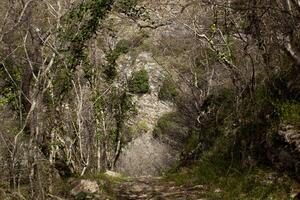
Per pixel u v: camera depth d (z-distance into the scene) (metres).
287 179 10.60
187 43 27.52
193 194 12.45
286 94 12.22
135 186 14.08
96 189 13.06
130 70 33.91
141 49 34.28
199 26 19.11
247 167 12.33
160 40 29.95
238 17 13.96
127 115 25.31
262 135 12.30
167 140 30.52
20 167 11.35
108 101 23.61
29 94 12.84
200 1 15.18
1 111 12.98
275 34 11.41
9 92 13.24
